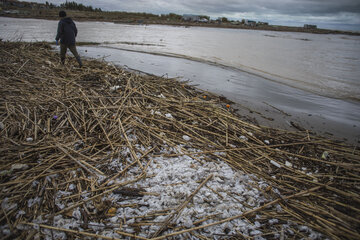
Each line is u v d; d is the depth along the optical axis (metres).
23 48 10.03
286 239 2.54
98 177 3.22
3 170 3.05
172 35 28.52
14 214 2.55
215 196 3.05
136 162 3.60
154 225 2.58
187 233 2.52
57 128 4.17
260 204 3.00
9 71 6.64
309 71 11.65
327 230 2.67
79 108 4.96
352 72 11.62
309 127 5.54
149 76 8.28
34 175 3.10
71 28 8.05
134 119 4.86
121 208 2.78
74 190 2.98
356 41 38.12
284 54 17.47
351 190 3.38
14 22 29.38
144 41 20.59
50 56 9.95
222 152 4.09
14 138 3.76
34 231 2.38
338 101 7.48
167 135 4.50
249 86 8.63
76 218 2.59
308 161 4.07
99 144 3.92
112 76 7.51
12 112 4.33
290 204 3.03
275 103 7.02
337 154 4.27
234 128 4.93
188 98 6.33
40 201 2.73
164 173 3.40
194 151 4.06
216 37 29.88
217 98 6.86
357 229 2.71
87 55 12.41
